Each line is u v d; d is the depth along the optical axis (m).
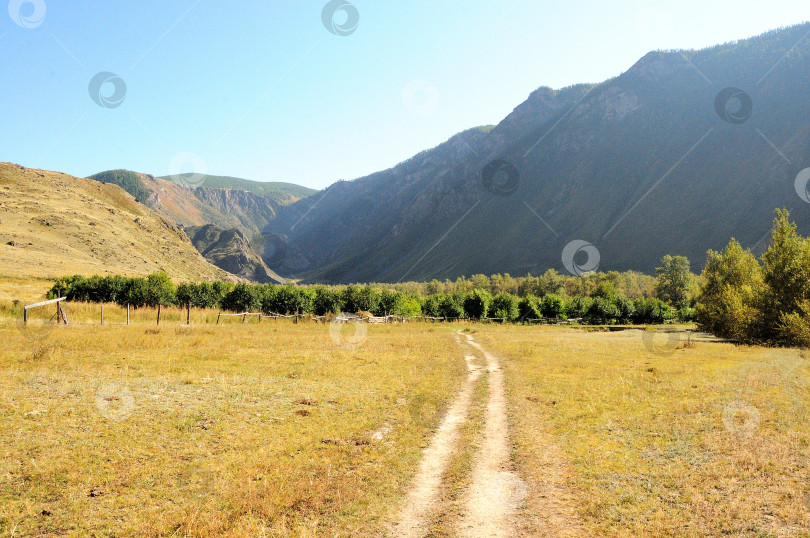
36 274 80.88
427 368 20.62
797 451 9.98
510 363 23.48
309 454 9.70
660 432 11.49
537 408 14.09
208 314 46.19
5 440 9.22
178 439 10.06
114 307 41.38
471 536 6.73
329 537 6.62
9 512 6.74
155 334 27.89
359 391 15.39
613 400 14.91
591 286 150.62
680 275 116.56
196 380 15.56
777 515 7.21
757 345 32.97
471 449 10.40
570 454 10.10
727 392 15.77
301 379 16.86
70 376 14.95
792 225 34.47
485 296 71.00
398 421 12.32
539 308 77.12
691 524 6.98
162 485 7.97
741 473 8.84
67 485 7.70
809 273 32.41
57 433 9.83
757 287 36.53
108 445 9.43
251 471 8.68
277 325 43.78
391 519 7.25
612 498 7.95
